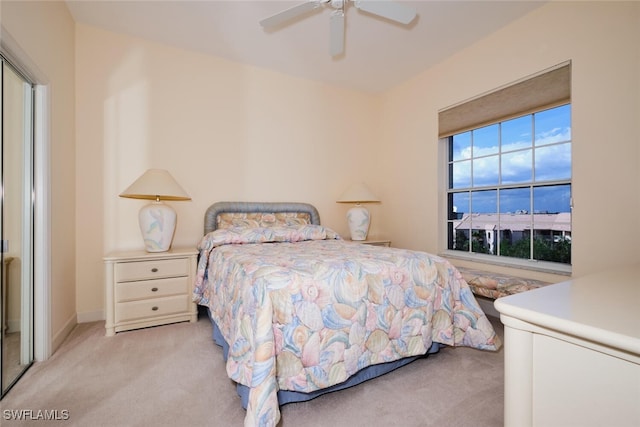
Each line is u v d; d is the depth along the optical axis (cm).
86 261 276
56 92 225
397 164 405
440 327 194
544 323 51
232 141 343
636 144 201
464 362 198
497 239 306
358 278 167
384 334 172
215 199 334
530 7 253
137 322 254
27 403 154
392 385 172
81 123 274
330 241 303
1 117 170
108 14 262
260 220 340
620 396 44
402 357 178
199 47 316
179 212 316
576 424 49
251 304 145
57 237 224
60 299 229
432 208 356
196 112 324
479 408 152
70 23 259
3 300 176
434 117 354
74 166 266
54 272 217
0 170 169
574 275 232
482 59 301
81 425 139
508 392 57
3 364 176
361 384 173
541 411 53
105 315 265
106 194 284
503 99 284
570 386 49
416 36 294
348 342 157
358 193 382
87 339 234
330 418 144
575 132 231
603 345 45
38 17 195
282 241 295
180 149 316
